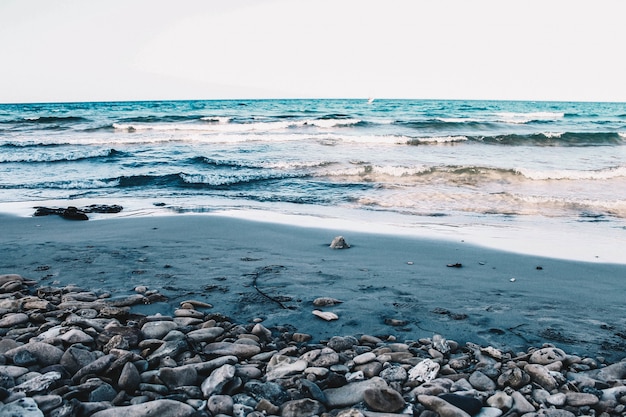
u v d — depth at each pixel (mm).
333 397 2578
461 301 4555
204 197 11078
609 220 8828
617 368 3016
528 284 5133
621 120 40938
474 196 10914
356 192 11500
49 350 2898
